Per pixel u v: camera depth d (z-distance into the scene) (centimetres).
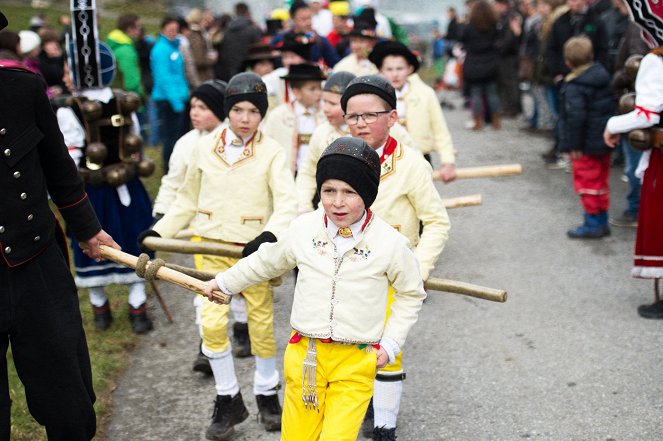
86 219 315
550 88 976
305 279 292
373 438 361
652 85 485
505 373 456
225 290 310
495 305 559
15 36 648
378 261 288
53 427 294
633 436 384
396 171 355
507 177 927
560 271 620
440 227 354
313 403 294
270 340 392
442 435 393
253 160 392
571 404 418
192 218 410
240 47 1055
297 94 557
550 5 1037
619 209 767
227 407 394
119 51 1023
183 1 2472
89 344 514
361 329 287
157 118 1014
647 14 476
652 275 512
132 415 429
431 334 515
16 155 277
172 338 530
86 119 500
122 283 521
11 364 486
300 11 841
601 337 498
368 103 344
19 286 280
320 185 284
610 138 518
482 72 1192
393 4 2778
